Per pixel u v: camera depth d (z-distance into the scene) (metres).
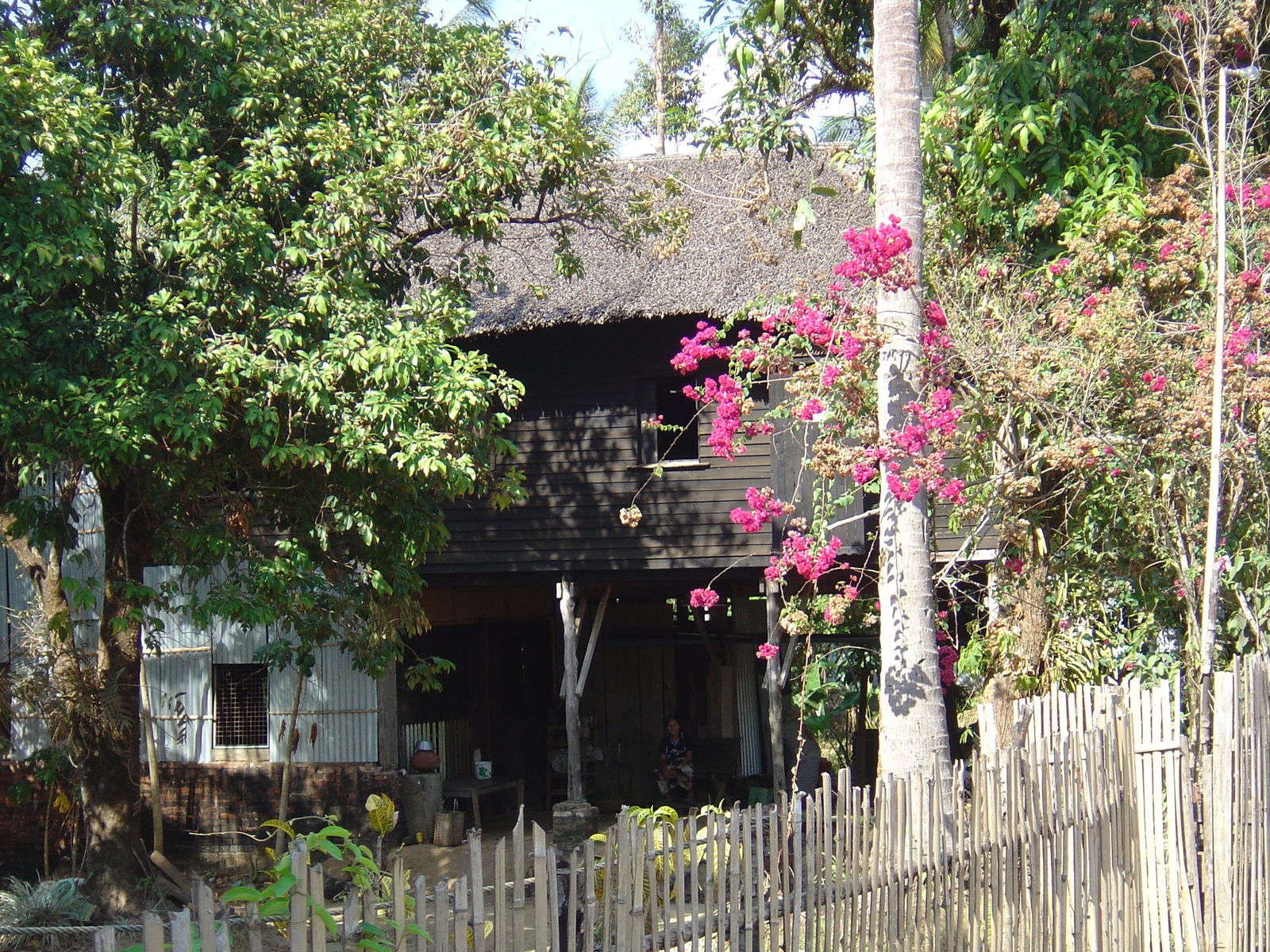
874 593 13.89
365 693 14.37
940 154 9.91
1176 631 9.25
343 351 8.83
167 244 8.84
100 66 9.65
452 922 3.62
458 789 14.63
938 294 8.34
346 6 11.02
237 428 9.44
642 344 14.06
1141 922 6.64
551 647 18.92
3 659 13.92
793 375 8.34
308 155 10.03
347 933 3.44
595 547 14.03
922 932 5.32
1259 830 7.08
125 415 8.00
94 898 10.19
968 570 11.90
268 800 14.48
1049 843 6.05
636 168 13.19
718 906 4.47
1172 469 7.49
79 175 8.48
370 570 10.25
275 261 9.34
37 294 8.48
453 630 16.33
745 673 17.80
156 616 14.59
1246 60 9.58
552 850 3.93
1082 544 8.92
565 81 11.16
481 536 14.38
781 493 12.94
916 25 6.92
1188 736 7.51
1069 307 8.09
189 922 3.01
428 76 11.16
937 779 5.52
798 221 9.29
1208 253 7.91
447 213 10.57
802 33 10.59
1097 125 10.08
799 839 4.73
